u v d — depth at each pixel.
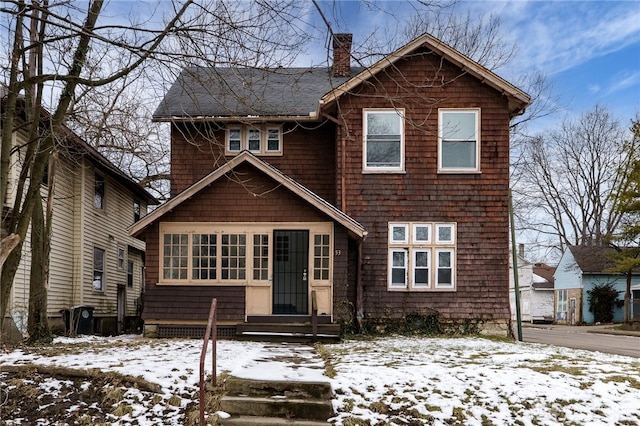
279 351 10.09
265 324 12.62
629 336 21.66
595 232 42.56
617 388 7.26
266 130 15.92
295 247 13.96
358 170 14.28
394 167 14.27
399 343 11.81
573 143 43.00
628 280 29.30
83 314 15.78
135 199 23.66
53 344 11.36
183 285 13.12
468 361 8.85
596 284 34.97
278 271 13.91
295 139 15.96
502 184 14.12
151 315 13.05
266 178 13.28
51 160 12.71
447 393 6.99
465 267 14.04
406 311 13.95
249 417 6.42
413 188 14.21
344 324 12.89
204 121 8.15
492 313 13.89
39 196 11.93
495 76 13.91
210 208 13.27
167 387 7.02
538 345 12.11
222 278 13.12
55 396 6.99
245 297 13.02
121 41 6.90
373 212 14.20
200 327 13.04
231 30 6.62
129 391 7.01
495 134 14.21
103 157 16.62
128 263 22.86
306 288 13.45
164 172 22.42
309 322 12.59
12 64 8.54
